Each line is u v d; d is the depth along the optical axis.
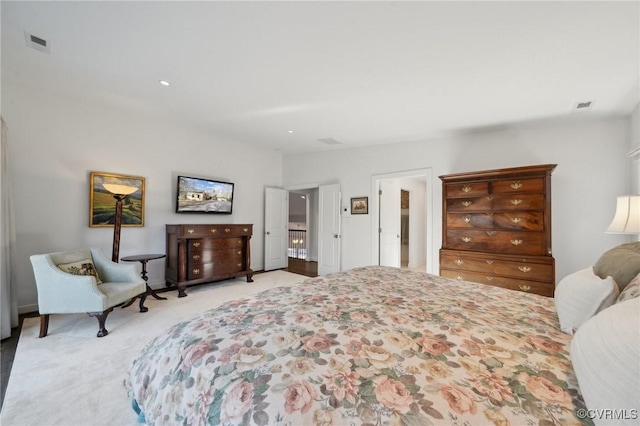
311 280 1.97
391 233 5.38
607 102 2.88
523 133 3.71
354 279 1.98
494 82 2.59
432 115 3.43
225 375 0.83
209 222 4.90
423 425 0.60
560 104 2.97
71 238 3.38
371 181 5.00
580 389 0.66
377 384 0.73
